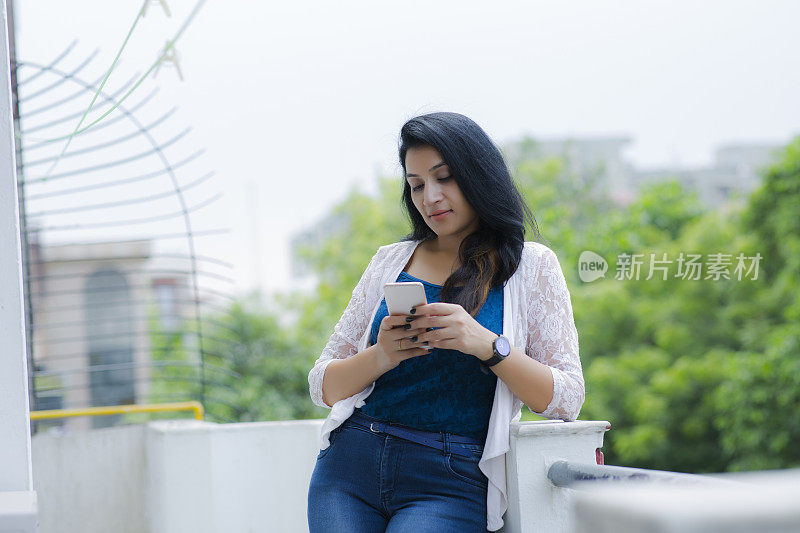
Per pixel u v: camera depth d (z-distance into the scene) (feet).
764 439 42.91
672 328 46.70
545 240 7.00
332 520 6.25
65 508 12.31
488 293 6.47
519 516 6.06
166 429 11.14
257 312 42.88
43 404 14.26
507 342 5.99
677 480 4.69
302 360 41.60
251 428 10.67
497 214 6.50
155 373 39.83
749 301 46.09
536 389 6.05
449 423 6.22
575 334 6.56
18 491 6.02
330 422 6.61
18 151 12.58
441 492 6.13
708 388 45.85
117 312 40.50
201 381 14.34
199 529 10.77
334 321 47.60
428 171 6.50
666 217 48.78
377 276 7.02
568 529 6.14
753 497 2.97
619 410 47.26
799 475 3.26
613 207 60.44
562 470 5.91
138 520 12.64
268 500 10.51
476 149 6.49
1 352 6.17
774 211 45.55
